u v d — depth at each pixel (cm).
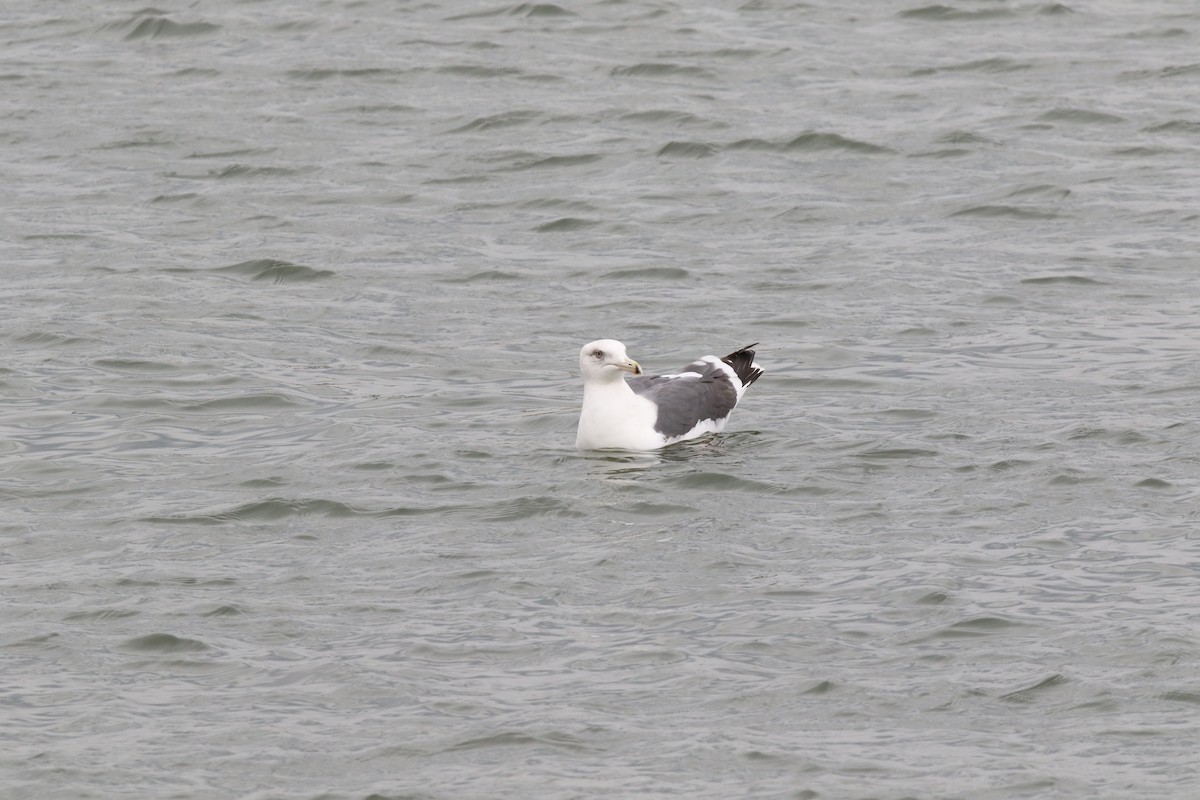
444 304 2739
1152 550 1741
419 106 3819
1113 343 2473
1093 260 2872
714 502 1916
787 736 1415
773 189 3297
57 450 2130
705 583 1698
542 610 1647
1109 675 1493
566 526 1859
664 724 1435
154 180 3406
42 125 3734
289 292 2814
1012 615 1605
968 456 2031
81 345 2538
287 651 1576
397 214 3206
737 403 2212
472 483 1989
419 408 2280
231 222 3166
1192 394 2228
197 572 1748
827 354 2467
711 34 4269
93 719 1463
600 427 2088
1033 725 1424
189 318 2670
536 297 2766
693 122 3662
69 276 2877
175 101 3875
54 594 1698
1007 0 4450
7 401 2312
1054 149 3475
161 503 1944
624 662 1541
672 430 2109
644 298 2744
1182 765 1358
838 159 3459
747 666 1527
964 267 2858
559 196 3272
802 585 1686
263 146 3584
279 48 4225
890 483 1958
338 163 3491
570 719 1443
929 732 1418
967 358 2430
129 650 1584
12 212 3222
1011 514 1850
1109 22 4325
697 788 1342
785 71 4000
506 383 2383
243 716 1463
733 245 3006
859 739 1409
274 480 2006
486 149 3553
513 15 4447
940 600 1638
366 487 1981
